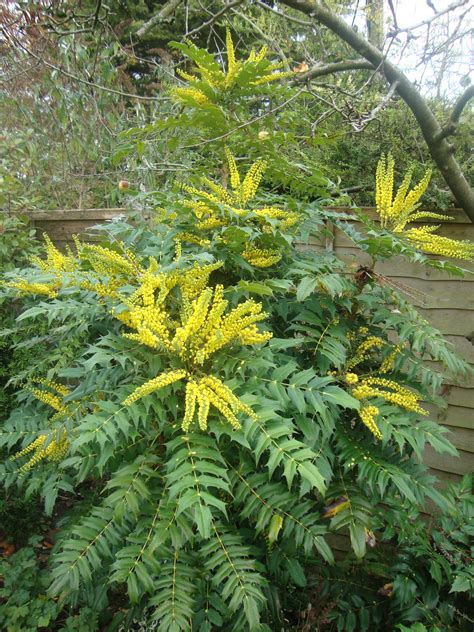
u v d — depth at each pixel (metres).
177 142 2.39
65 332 2.08
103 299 1.77
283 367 1.59
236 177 1.86
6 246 3.05
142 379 1.60
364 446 1.83
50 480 2.07
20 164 3.66
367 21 3.32
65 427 1.86
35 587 2.43
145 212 2.99
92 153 3.91
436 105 3.23
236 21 3.46
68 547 1.55
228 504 1.77
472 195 2.48
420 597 2.06
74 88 3.80
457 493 2.30
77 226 3.45
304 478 1.33
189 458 1.41
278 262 1.94
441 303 2.78
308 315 1.82
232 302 1.71
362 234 2.75
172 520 1.45
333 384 1.88
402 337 1.78
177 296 1.64
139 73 6.56
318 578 2.31
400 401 1.77
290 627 2.13
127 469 1.52
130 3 4.84
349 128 3.26
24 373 2.35
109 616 2.37
